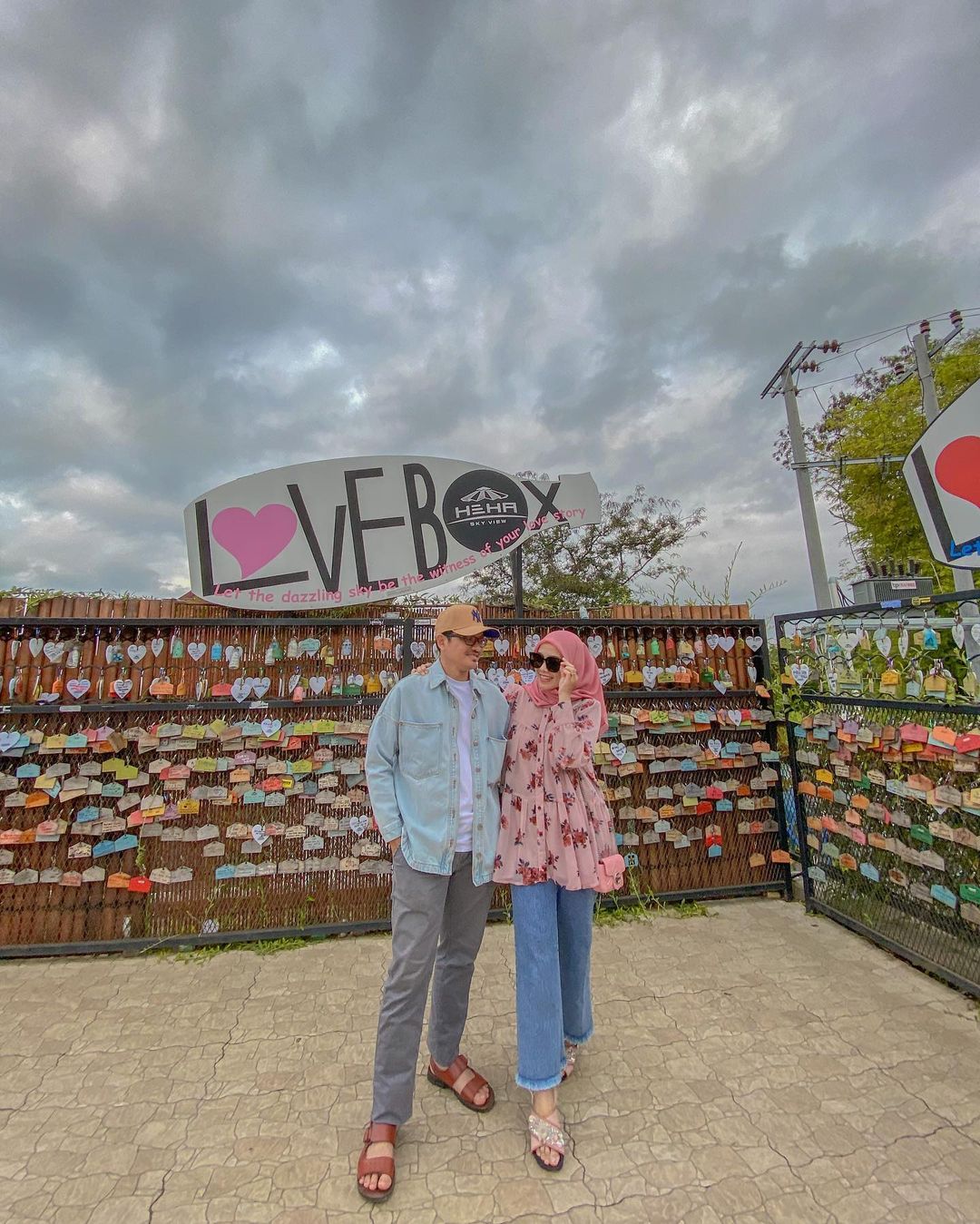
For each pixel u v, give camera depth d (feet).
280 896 11.25
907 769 10.00
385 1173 5.64
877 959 10.09
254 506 12.67
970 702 8.88
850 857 11.14
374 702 11.63
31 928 10.66
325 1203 5.55
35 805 10.64
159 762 10.96
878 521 41.83
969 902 9.05
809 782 12.04
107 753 11.05
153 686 11.16
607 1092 6.95
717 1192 5.62
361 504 13.07
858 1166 5.90
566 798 6.66
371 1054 7.79
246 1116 6.68
